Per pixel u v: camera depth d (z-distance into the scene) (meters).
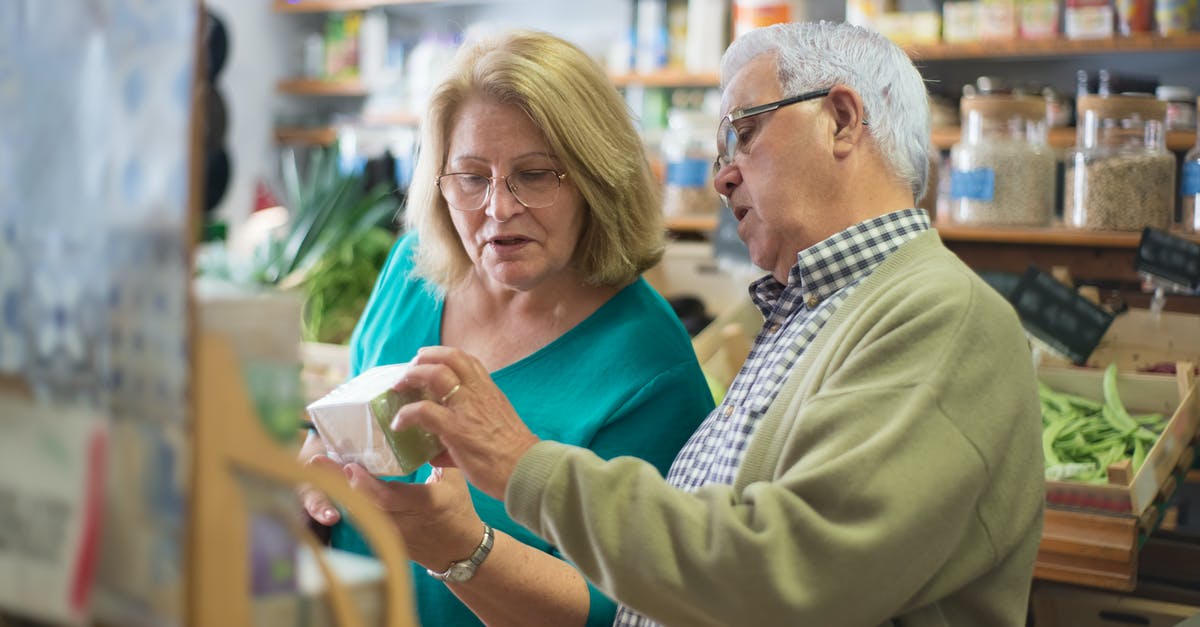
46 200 0.67
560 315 1.75
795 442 1.16
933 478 1.09
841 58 1.36
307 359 2.75
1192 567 2.15
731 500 1.13
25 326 0.68
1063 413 2.33
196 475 0.62
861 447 1.10
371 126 5.41
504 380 1.74
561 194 1.62
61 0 0.66
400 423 1.21
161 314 0.62
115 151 0.64
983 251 2.91
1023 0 3.73
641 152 1.73
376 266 3.15
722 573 1.07
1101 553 1.88
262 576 0.67
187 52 0.61
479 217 1.65
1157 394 2.32
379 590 0.73
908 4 4.18
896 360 1.16
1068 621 2.03
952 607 1.23
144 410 0.63
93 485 0.65
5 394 0.69
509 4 5.37
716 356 2.66
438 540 1.45
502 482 1.18
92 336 0.65
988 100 2.81
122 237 0.64
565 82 1.61
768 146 1.37
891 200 1.36
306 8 5.52
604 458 1.62
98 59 0.65
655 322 1.72
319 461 1.37
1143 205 2.64
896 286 1.23
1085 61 4.01
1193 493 3.12
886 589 1.09
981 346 1.16
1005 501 1.17
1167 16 3.52
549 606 1.54
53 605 0.66
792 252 1.39
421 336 1.89
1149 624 1.96
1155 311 2.46
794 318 1.39
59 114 0.66
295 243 3.07
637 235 1.72
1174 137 3.33
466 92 1.64
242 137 5.55
